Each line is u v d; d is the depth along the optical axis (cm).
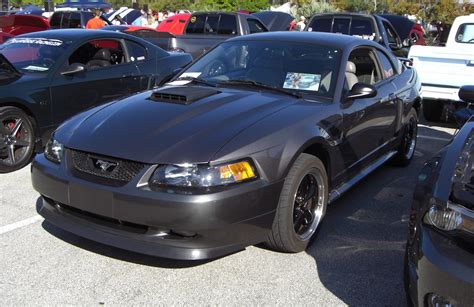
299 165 349
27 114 562
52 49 618
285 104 391
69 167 341
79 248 374
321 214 390
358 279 342
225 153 313
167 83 472
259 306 308
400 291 328
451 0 2584
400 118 550
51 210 358
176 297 315
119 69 659
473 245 232
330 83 427
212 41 1118
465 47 905
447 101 805
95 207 321
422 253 245
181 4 4066
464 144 281
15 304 304
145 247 313
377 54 530
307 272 348
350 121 423
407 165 611
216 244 311
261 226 329
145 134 334
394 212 463
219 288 326
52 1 2412
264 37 490
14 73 566
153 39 1111
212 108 372
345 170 430
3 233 397
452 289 230
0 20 1446
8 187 504
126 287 325
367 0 2820
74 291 319
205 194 301
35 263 352
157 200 301
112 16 2081
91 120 370
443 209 245
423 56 802
